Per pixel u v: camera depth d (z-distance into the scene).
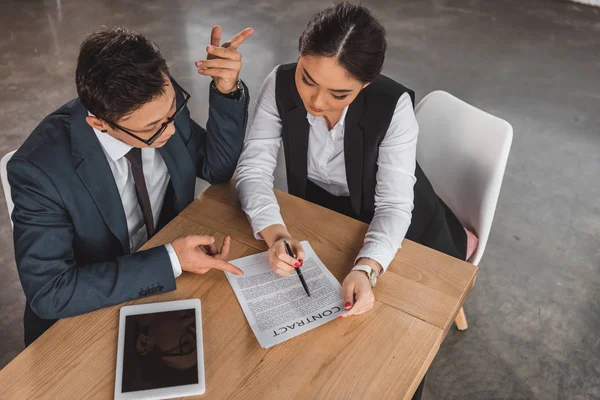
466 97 3.45
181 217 1.47
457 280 1.33
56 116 1.34
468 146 1.71
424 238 1.72
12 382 1.09
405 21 4.27
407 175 1.55
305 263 1.36
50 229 1.29
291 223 1.47
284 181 2.86
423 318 1.24
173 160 1.51
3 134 3.09
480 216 1.75
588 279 2.40
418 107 1.81
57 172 1.28
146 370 1.11
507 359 2.10
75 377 1.11
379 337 1.20
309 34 1.27
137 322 1.20
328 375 1.12
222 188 1.59
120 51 1.12
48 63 3.71
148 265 1.27
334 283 1.31
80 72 1.14
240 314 1.24
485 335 2.18
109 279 1.25
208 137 1.58
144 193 1.44
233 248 1.40
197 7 4.41
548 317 2.25
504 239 2.57
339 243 1.42
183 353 1.15
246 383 1.10
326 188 1.77
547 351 2.13
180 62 3.71
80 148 1.30
